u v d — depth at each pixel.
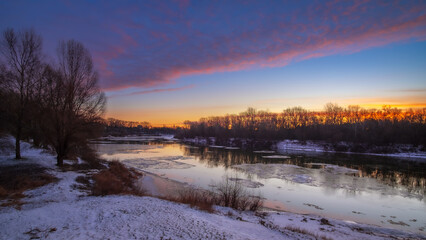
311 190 24.33
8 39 20.19
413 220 16.66
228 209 14.48
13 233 6.96
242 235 8.61
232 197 16.70
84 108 22.56
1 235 6.77
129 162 42.34
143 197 14.48
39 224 7.86
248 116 133.00
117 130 194.88
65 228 7.61
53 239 6.62
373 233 12.91
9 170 17.72
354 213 17.94
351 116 105.00
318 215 17.16
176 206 12.44
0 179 15.05
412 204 20.27
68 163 24.20
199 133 128.00
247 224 10.80
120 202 11.95
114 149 68.81
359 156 56.94
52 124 20.92
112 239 6.86
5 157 23.28
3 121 22.81
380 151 63.56
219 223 9.92
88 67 22.66
